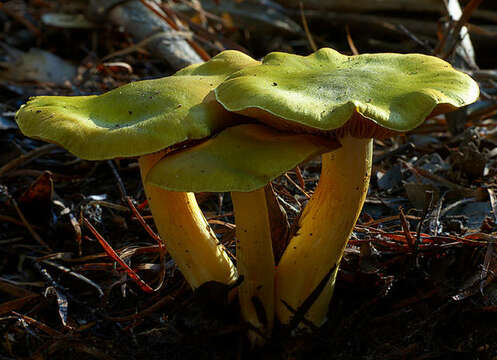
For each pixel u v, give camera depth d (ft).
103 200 1.33
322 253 1.01
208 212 1.28
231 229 1.19
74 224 1.23
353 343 1.05
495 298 1.07
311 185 1.36
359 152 0.97
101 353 1.05
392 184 1.36
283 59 1.00
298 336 1.04
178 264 1.05
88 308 1.08
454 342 1.04
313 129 0.94
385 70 0.97
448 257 1.11
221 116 0.96
